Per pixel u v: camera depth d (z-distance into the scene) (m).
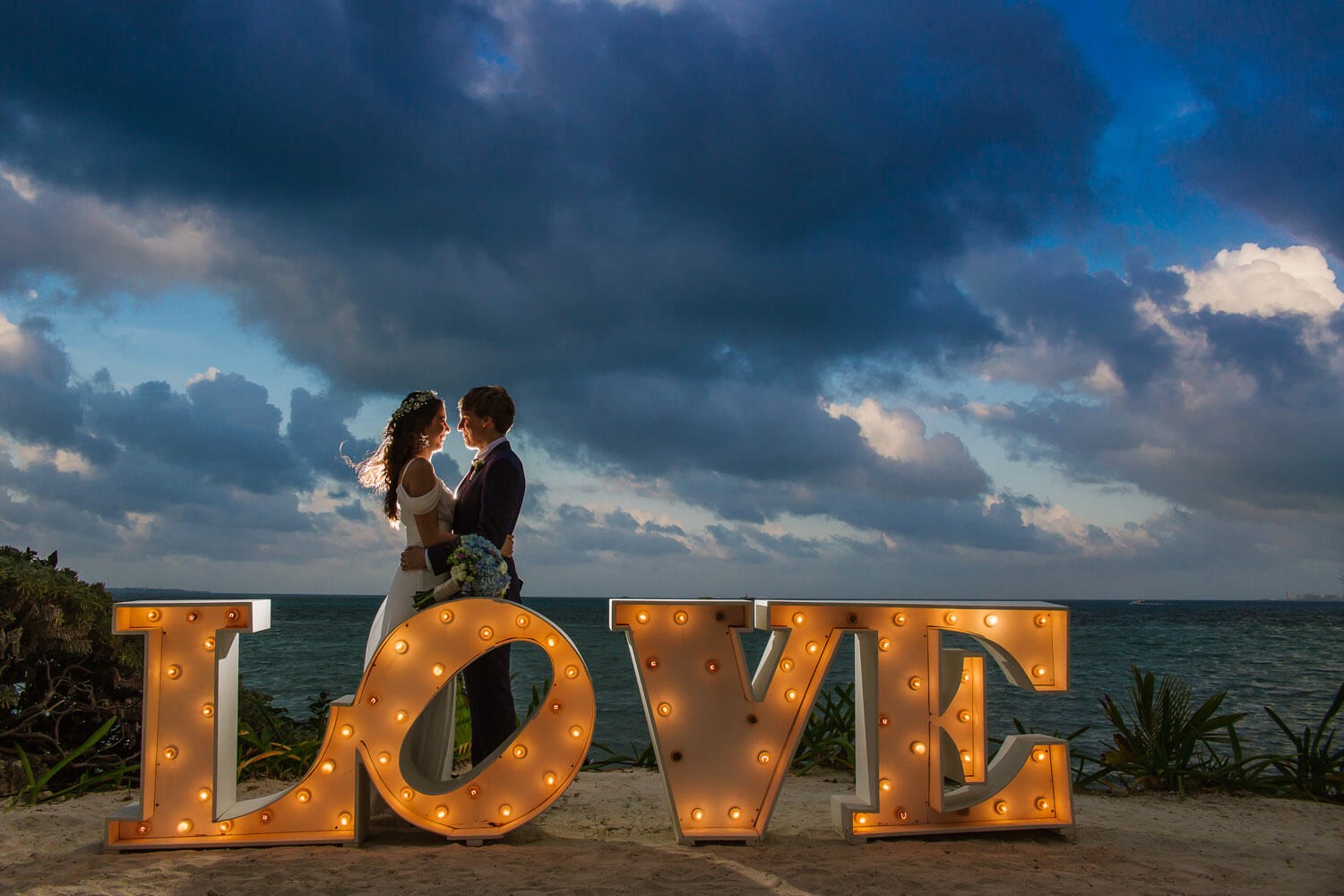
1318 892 3.34
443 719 4.60
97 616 6.15
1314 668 30.39
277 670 25.72
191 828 4.03
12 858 3.81
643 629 4.25
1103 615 115.75
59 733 5.95
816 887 3.36
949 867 3.69
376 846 4.09
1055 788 4.43
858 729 4.54
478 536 4.36
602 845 4.11
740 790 4.22
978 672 4.38
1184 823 4.75
